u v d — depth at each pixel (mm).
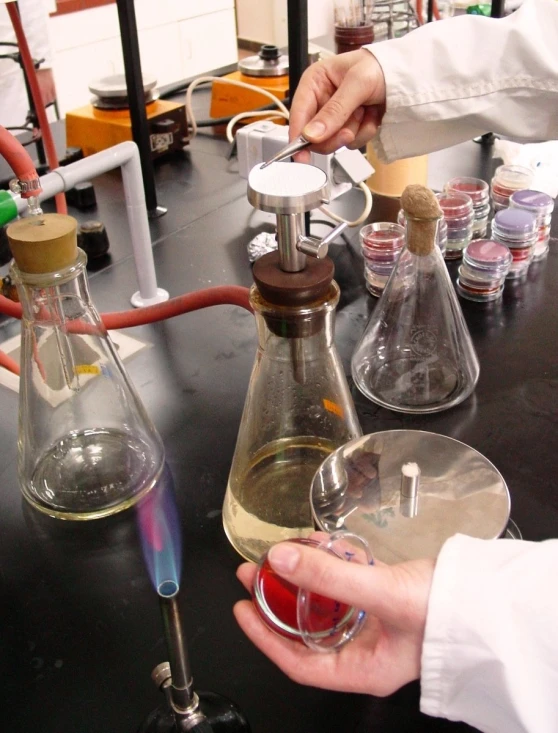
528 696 343
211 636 471
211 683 444
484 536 411
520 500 561
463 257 849
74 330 541
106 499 559
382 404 668
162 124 1207
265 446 506
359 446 481
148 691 440
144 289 835
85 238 943
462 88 723
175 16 2641
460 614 342
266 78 1319
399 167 1050
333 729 421
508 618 342
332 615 387
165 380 722
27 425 556
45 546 541
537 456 605
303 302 421
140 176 758
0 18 1726
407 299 670
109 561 526
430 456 474
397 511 429
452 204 918
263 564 406
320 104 734
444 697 374
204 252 959
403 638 372
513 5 1511
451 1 1601
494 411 660
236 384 713
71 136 1237
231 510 514
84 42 2391
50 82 1943
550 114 761
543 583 348
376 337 695
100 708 433
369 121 762
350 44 1181
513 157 1119
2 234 886
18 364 716
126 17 901
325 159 897
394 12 1458
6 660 462
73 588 508
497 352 746
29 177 561
